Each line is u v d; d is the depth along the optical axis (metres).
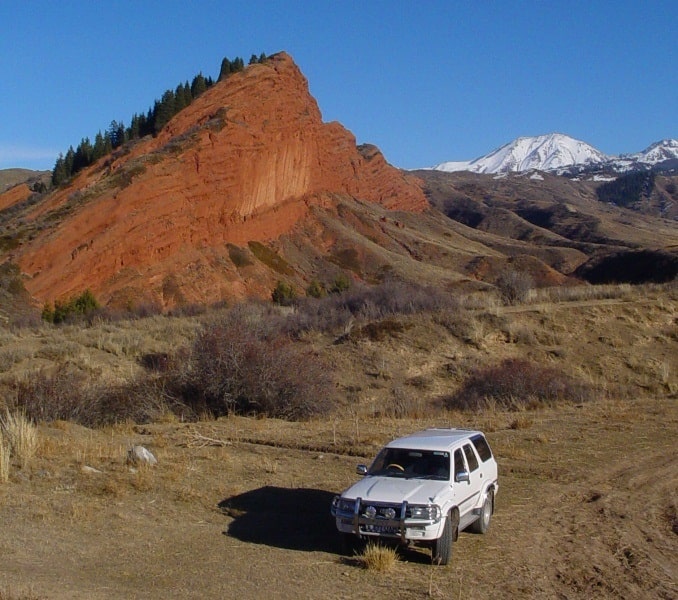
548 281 94.25
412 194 139.62
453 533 9.65
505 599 8.15
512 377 25.48
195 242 77.75
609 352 30.94
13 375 27.94
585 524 11.06
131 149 86.94
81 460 13.22
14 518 10.07
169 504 11.44
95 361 32.34
